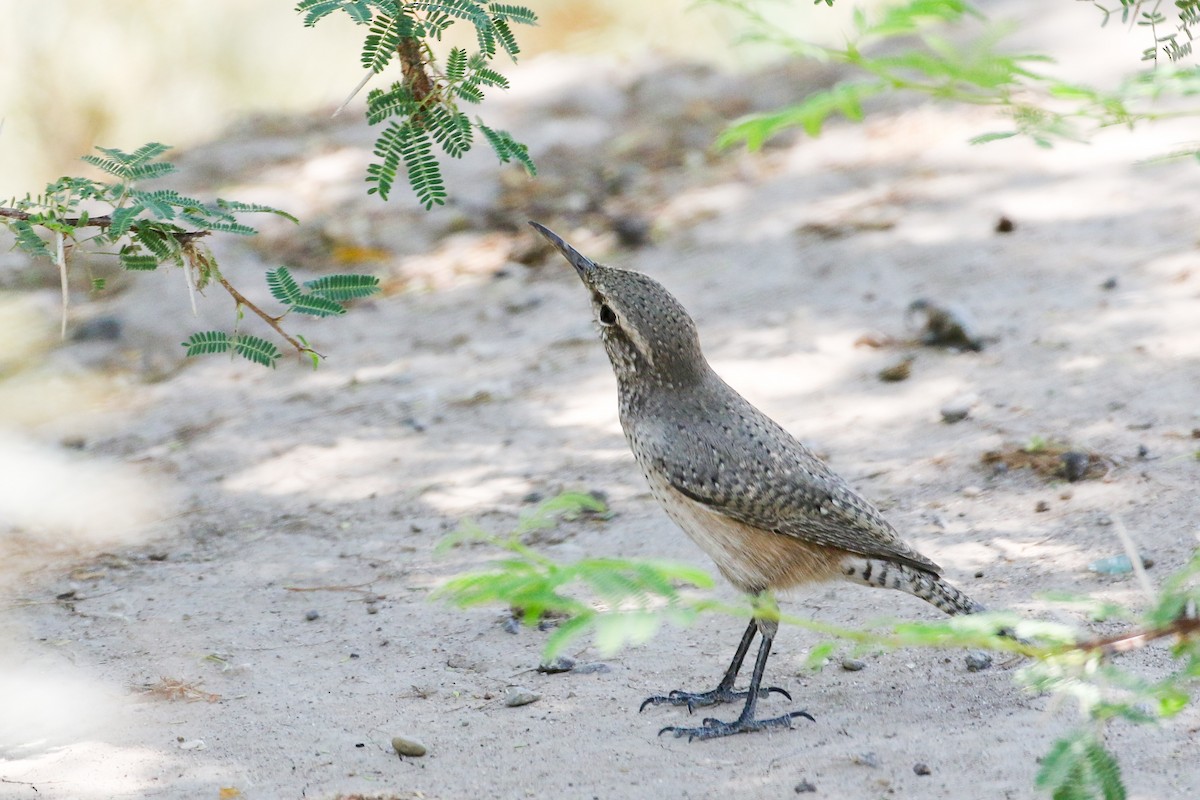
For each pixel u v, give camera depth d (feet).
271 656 32.63
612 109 78.38
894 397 44.37
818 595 34.04
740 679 30.58
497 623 34.06
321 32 87.92
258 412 49.47
